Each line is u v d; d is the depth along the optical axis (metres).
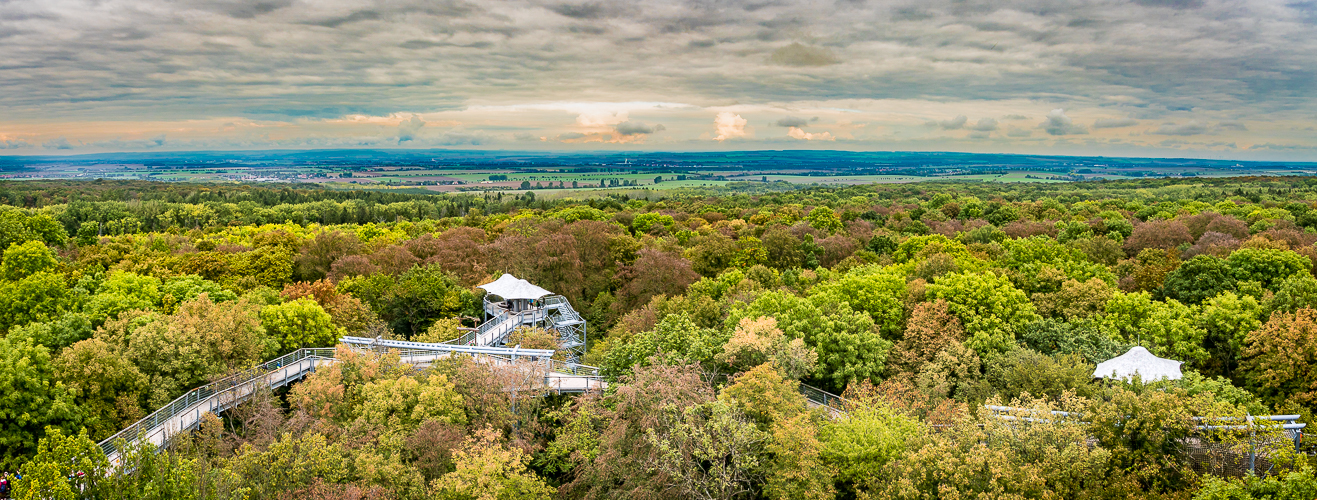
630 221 136.25
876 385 44.22
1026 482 28.19
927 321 47.53
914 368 45.16
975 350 45.56
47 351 38.97
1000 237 97.00
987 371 43.75
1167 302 51.56
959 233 100.12
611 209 182.88
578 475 37.25
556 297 73.31
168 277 64.25
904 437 32.56
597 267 85.38
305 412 38.59
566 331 66.56
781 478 32.06
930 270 64.81
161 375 42.03
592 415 39.72
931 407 38.81
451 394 40.38
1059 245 76.75
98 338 41.75
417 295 67.00
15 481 26.23
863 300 52.56
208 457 36.31
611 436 36.44
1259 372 42.06
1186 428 30.38
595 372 49.81
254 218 173.00
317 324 53.28
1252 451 29.77
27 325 48.50
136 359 42.12
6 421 35.59
